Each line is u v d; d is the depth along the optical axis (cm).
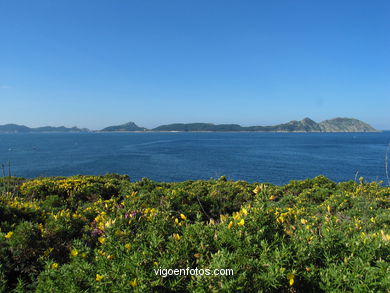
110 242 273
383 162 4475
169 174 3369
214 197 695
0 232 337
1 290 263
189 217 520
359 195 702
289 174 3291
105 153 6531
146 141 12888
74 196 754
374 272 211
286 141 12094
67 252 347
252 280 214
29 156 5738
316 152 6531
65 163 4525
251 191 799
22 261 315
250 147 8400
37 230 349
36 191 770
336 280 217
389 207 605
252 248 240
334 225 327
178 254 237
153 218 312
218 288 204
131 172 3538
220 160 4888
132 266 226
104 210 429
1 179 1052
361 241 253
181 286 216
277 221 300
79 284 238
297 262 231
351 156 5544
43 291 242
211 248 250
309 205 673
